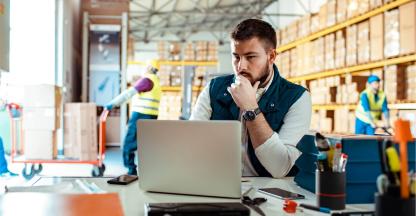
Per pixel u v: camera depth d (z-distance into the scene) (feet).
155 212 3.29
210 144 4.16
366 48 19.66
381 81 19.13
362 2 19.77
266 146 5.06
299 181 4.95
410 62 17.76
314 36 24.52
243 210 3.38
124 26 28.25
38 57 22.29
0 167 15.26
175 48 31.01
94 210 2.97
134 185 4.87
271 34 5.49
